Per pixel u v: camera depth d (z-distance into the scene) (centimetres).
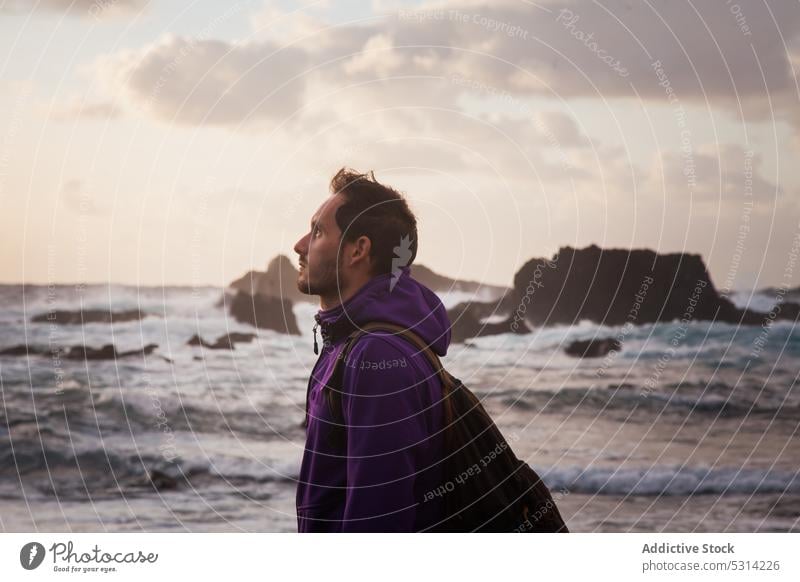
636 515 772
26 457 876
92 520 757
